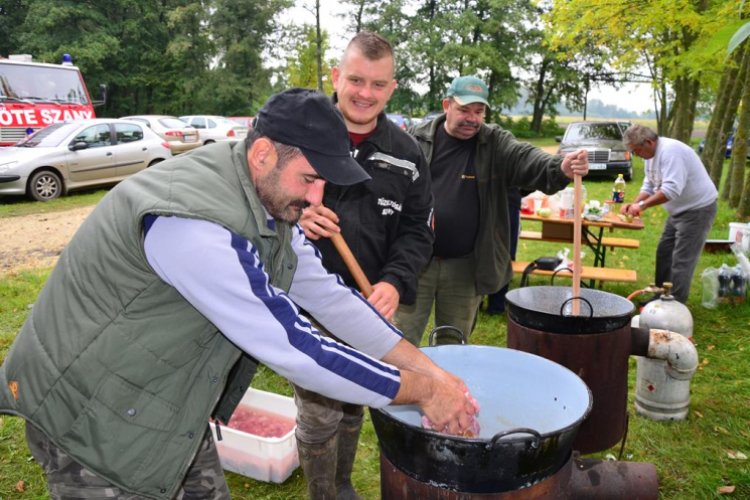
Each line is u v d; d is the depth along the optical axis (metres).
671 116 19.75
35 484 2.65
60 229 7.93
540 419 1.86
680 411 3.16
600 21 8.67
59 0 30.91
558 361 2.31
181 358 1.32
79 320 1.29
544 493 1.50
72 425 1.29
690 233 4.53
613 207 5.68
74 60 29.73
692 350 2.79
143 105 34.69
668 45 9.88
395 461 1.58
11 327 4.49
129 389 1.29
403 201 2.29
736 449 2.90
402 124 17.88
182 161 1.34
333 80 2.30
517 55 31.50
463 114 2.80
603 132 13.93
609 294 2.62
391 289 2.14
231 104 34.47
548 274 4.97
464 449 1.39
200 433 1.35
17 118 10.63
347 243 2.21
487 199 2.89
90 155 10.27
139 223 1.22
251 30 34.59
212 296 1.21
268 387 3.56
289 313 1.27
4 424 3.11
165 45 34.16
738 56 9.48
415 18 33.91
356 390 1.33
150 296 1.28
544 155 2.69
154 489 1.33
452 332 3.08
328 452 2.15
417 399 1.43
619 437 2.42
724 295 5.03
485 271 2.93
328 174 1.26
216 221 1.22
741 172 9.02
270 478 2.62
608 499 2.19
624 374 2.38
